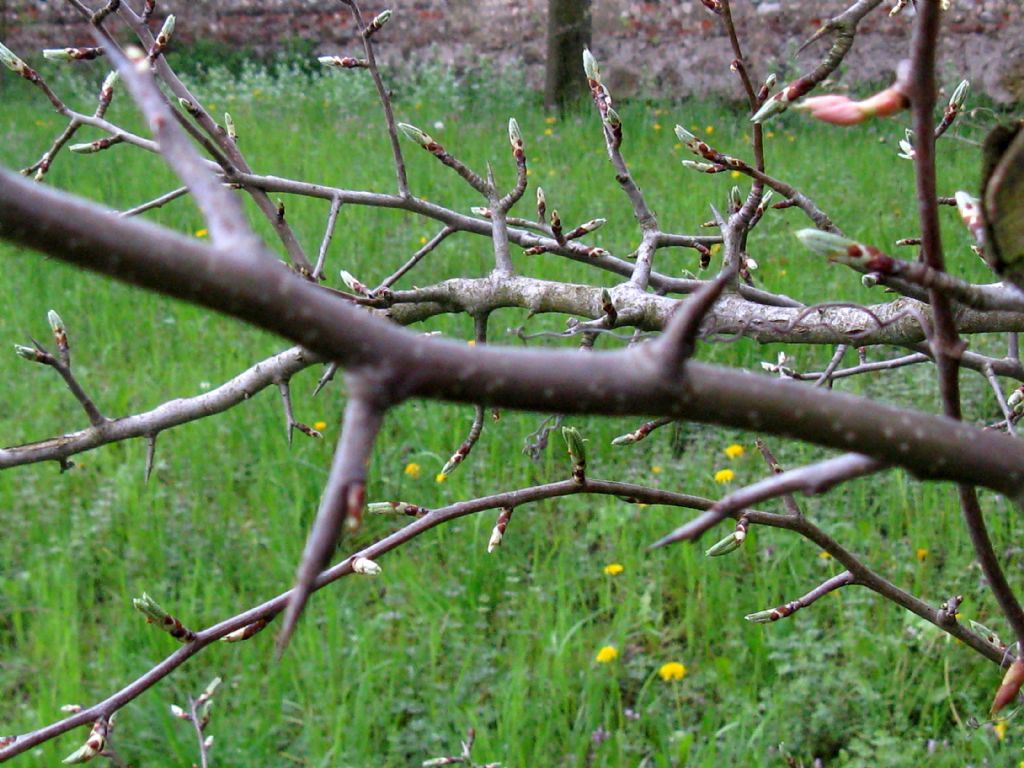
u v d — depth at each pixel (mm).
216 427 4879
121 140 2131
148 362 5449
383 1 12734
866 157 8406
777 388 555
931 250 848
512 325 5477
